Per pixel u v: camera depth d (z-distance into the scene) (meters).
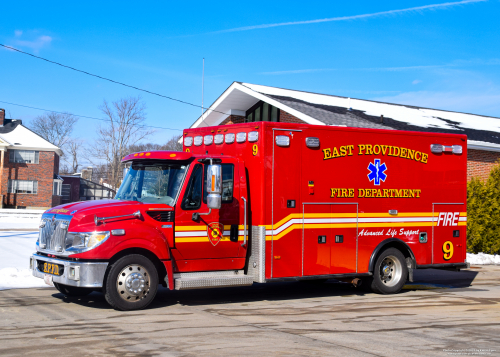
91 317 7.36
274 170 8.78
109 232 7.57
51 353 5.52
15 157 49.94
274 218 8.75
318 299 9.49
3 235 20.11
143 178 8.68
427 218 10.51
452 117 26.42
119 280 7.73
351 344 6.14
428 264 10.49
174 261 8.24
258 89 22.31
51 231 8.07
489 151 21.58
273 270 8.73
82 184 69.31
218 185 7.84
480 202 17.03
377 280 9.92
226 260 8.66
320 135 9.27
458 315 8.08
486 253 17.14
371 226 9.80
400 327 7.14
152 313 7.77
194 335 6.43
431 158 10.60
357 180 9.66
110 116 63.72
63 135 84.00
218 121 26.62
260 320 7.45
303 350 5.81
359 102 25.12
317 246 9.18
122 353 5.56
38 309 7.87
